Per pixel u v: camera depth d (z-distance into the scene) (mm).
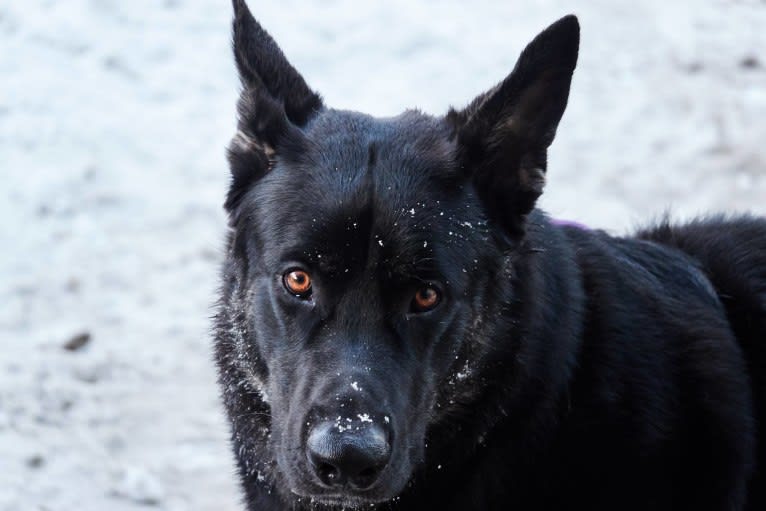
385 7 16000
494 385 5312
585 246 5750
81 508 7730
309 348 5039
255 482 5637
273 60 5672
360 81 14531
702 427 5543
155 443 8672
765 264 6270
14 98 13758
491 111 5348
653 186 12750
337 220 5051
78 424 8789
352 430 4691
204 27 15383
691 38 15523
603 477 5332
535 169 5395
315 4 16078
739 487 5621
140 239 11633
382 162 5270
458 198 5289
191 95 14141
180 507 7906
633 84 14547
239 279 5492
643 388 5406
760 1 16656
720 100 14227
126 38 15023
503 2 16219
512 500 5391
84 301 10602
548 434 5301
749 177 12859
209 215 12094
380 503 5441
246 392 5539
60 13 15289
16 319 10250
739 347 5926
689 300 5867
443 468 5391
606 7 16172
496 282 5320
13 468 8055
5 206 11961
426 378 5125
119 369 9617
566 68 5316
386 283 5031
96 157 12859
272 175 5418
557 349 5297
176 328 10281
